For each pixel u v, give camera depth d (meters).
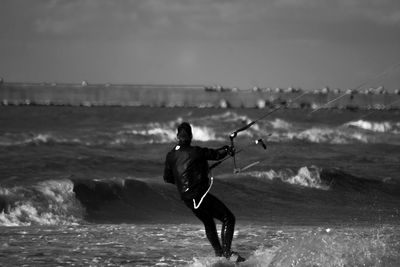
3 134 131.62
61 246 41.03
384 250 33.38
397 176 109.81
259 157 127.50
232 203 78.69
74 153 117.25
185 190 34.56
